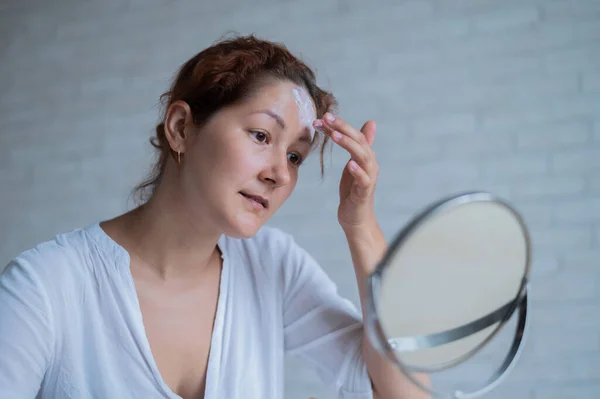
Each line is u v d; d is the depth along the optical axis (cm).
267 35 212
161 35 224
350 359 80
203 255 78
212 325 80
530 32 188
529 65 186
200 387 78
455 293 50
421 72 195
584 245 175
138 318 74
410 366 50
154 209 76
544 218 179
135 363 73
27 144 232
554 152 181
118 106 225
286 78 73
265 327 84
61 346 71
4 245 228
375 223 77
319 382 190
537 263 177
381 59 199
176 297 78
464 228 47
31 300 68
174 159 74
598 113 180
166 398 74
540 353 174
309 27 208
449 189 187
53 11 237
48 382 72
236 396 78
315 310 84
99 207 221
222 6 219
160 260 77
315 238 196
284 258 88
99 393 72
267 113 69
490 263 50
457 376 175
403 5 200
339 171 196
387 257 45
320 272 88
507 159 184
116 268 75
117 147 223
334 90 201
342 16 205
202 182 70
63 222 224
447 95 191
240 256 85
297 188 199
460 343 52
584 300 173
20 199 229
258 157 70
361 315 86
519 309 54
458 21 194
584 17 185
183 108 72
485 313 53
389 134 194
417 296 48
